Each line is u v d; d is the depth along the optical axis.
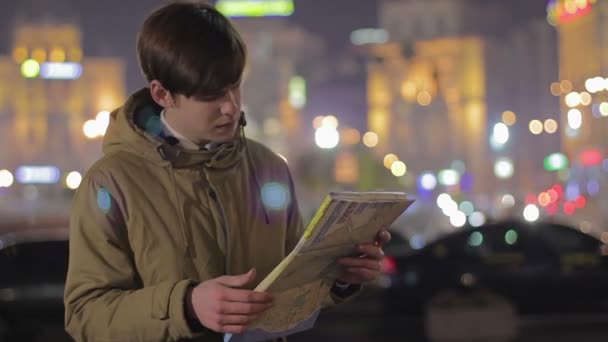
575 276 15.19
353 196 2.39
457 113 116.06
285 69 131.75
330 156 81.38
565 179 71.44
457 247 15.41
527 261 15.27
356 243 2.59
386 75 119.06
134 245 2.54
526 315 15.16
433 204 52.41
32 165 114.44
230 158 2.66
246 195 2.68
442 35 122.62
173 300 2.36
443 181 88.00
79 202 2.59
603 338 13.19
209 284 2.35
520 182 103.88
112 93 118.19
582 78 82.50
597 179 67.38
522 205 43.09
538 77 115.19
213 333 2.58
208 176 2.61
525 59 116.31
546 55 114.50
